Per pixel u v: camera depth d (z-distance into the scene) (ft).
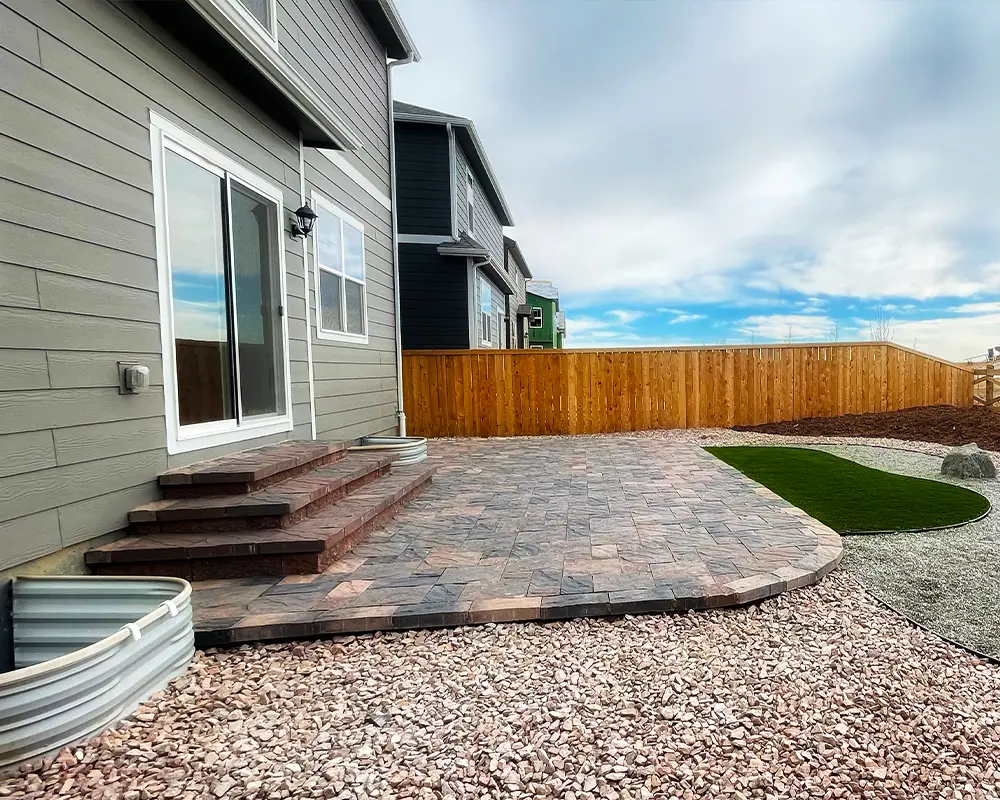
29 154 8.61
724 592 9.60
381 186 26.16
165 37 11.72
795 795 5.52
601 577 10.39
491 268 42.78
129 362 10.60
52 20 9.04
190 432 12.41
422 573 10.71
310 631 8.68
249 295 15.19
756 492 17.44
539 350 33.01
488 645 8.46
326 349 19.92
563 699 7.12
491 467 22.57
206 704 7.04
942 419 29.94
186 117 12.41
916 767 5.91
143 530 10.75
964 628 8.88
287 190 17.11
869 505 15.99
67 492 9.25
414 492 17.13
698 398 33.24
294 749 6.21
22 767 5.86
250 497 11.55
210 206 13.37
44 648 8.32
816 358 33.04
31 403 8.61
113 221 10.26
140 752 6.13
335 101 21.24
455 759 6.04
